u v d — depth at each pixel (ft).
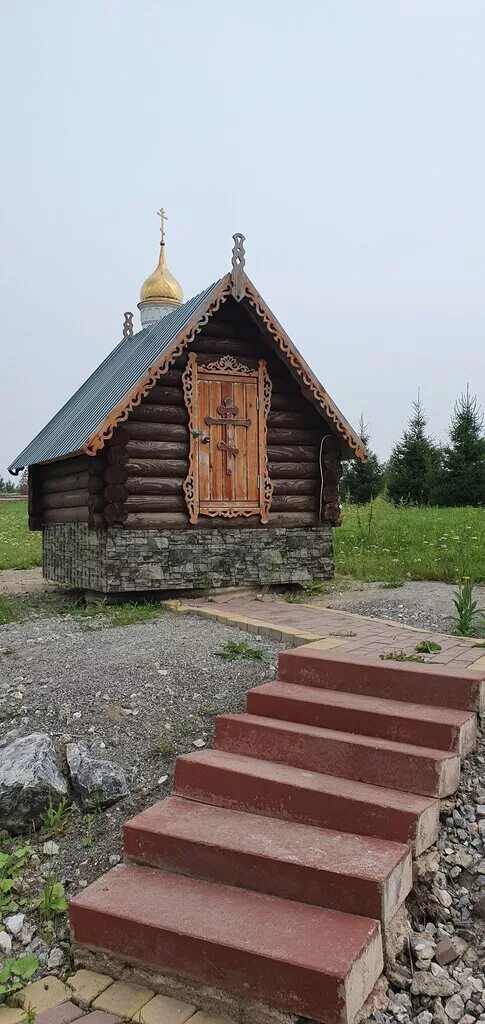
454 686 16.42
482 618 26.48
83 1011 11.66
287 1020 10.88
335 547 47.96
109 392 33.04
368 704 16.66
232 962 11.27
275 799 14.51
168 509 31.86
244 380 33.50
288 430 34.91
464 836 13.73
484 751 15.64
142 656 22.71
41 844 15.81
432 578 37.45
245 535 33.60
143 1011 11.49
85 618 29.35
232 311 33.17
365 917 11.83
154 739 18.15
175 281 54.85
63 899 13.94
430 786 14.15
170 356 29.35
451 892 12.90
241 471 33.40
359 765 14.99
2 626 29.73
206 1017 11.35
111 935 12.36
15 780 16.39
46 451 35.04
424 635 22.84
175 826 14.14
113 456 30.09
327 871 12.21
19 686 20.90
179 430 31.94
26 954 13.08
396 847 12.93
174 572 31.91
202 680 20.83
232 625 26.73
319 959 10.80
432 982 11.51
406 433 89.61
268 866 12.73
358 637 22.48
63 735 18.22
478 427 84.23
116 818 15.99
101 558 31.30
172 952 11.80
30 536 71.87
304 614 27.99
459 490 82.69
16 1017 11.60
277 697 17.40
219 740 17.01
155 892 13.01
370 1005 11.10
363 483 92.73
